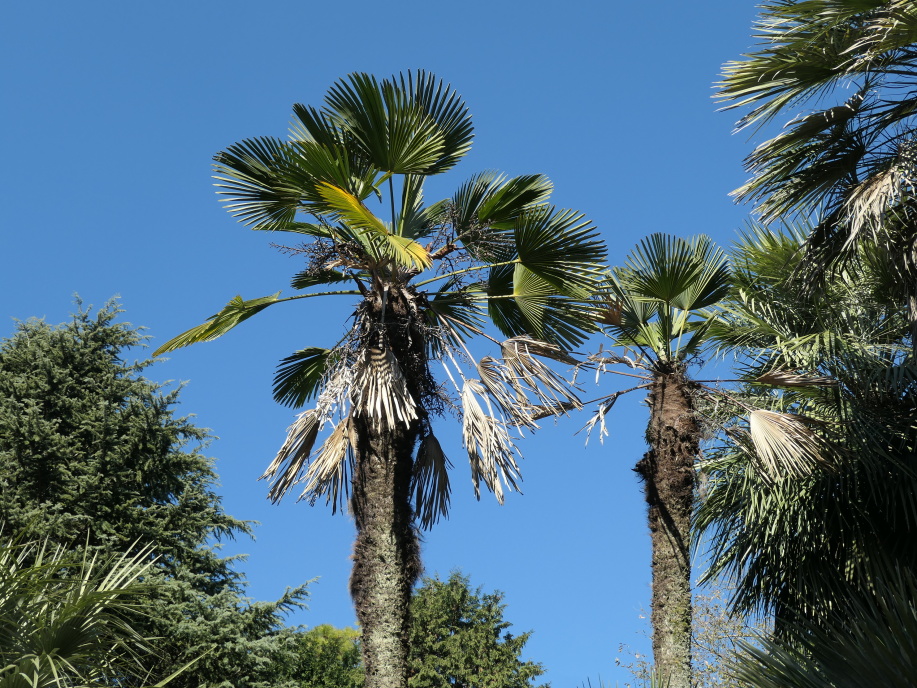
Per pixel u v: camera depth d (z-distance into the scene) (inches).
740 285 404.8
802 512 351.6
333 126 314.2
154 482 641.6
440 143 323.0
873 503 342.3
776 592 359.3
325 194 297.1
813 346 355.6
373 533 292.2
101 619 238.1
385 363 309.0
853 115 293.6
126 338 687.1
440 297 350.3
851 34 288.2
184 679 538.0
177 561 612.4
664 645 317.1
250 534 649.6
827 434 346.6
